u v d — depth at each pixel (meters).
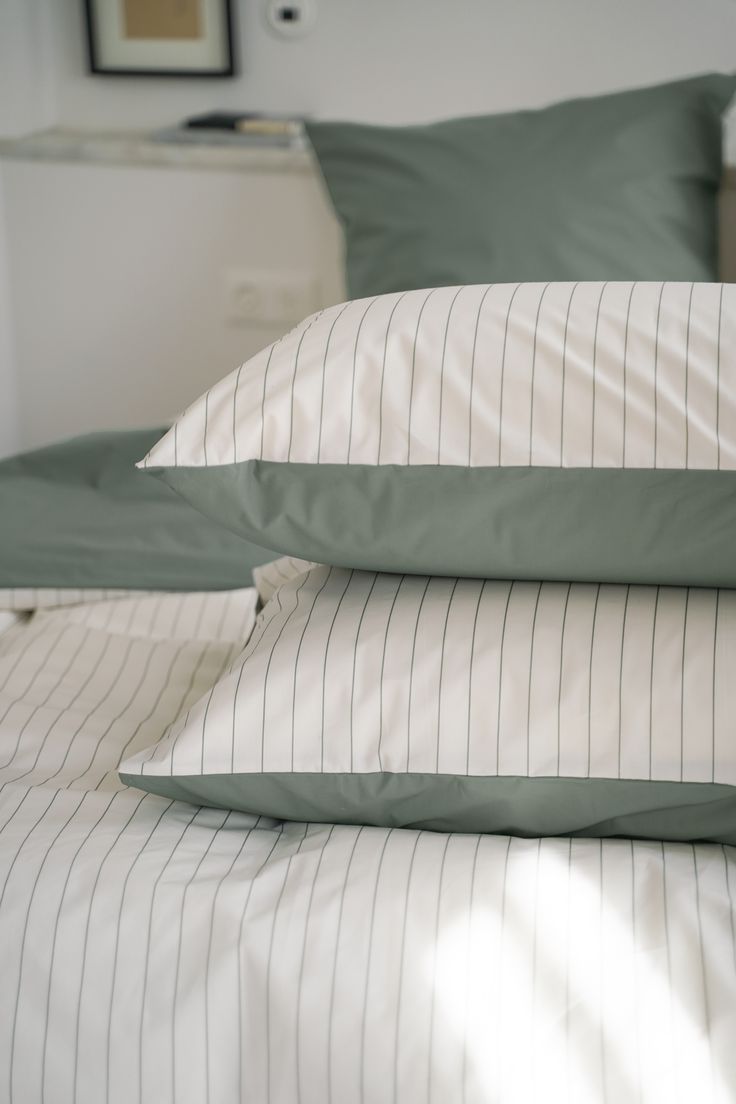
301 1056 0.87
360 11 2.12
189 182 2.17
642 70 2.06
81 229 2.25
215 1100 0.88
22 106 2.22
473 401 0.97
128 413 2.37
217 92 2.23
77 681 1.30
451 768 0.97
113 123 2.28
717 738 0.94
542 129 1.82
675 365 0.95
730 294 1.00
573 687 0.96
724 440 0.93
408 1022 0.86
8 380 2.37
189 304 2.26
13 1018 0.90
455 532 0.98
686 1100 0.82
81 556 1.52
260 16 2.16
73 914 0.92
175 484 1.02
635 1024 0.84
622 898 0.91
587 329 0.98
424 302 1.04
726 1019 0.84
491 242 1.77
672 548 0.96
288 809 1.02
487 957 0.87
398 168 1.86
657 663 0.97
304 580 1.16
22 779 1.11
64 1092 0.90
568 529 0.97
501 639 0.99
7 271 2.30
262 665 1.02
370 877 0.92
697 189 1.82
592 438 0.95
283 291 2.21
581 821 0.97
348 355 1.00
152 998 0.89
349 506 1.00
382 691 0.99
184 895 0.92
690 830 0.97
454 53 2.12
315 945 0.88
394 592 1.06
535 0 2.06
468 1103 0.84
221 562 1.52
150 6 2.18
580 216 1.75
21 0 2.17
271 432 1.00
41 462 1.56
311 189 2.13
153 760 1.01
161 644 1.38
